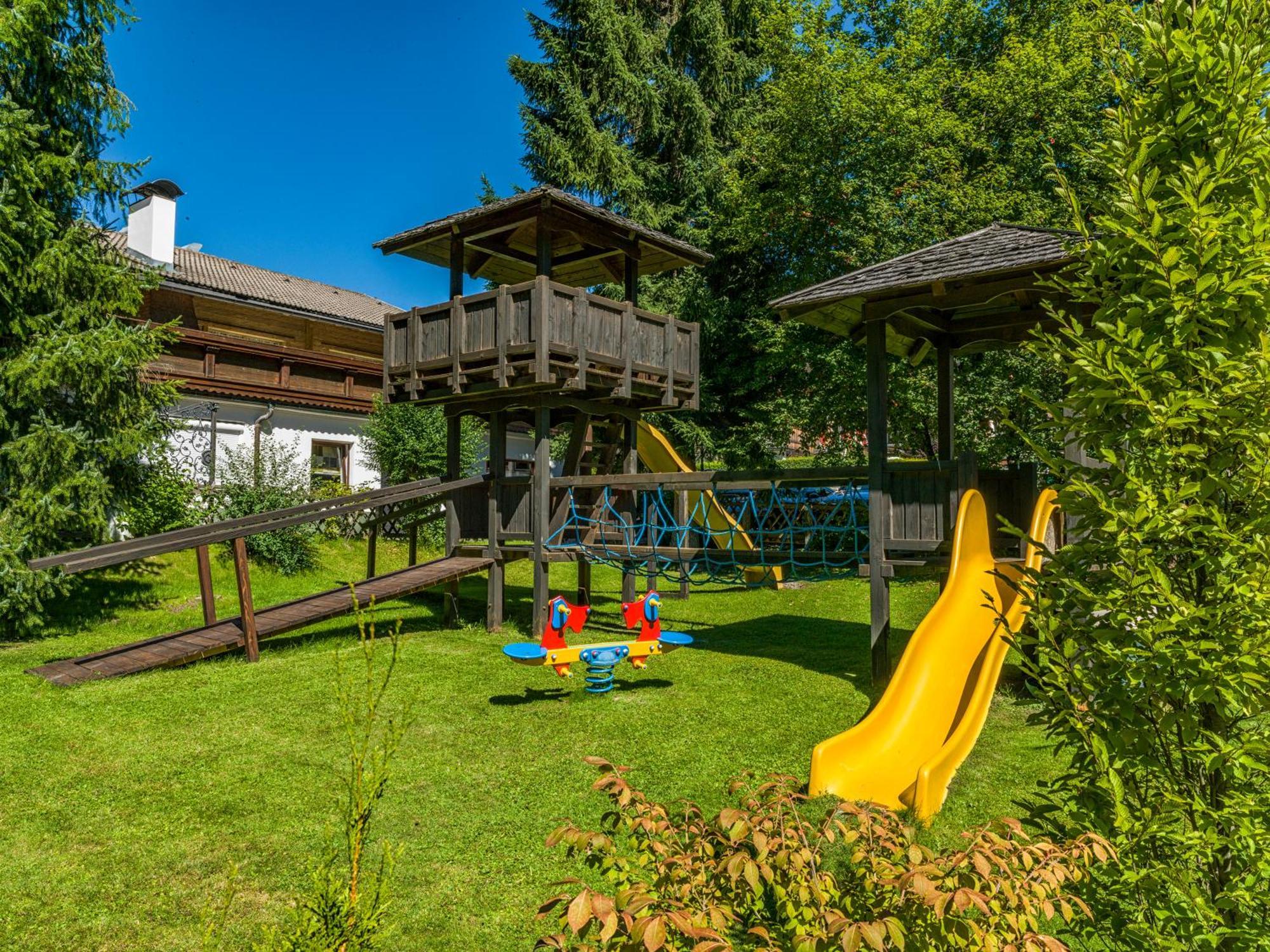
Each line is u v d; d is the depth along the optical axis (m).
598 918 2.19
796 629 12.37
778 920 3.12
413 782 5.97
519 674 9.25
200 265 22.64
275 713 7.60
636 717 7.57
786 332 20.61
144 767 6.23
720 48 25.20
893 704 6.50
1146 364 2.83
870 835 2.76
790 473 9.63
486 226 11.69
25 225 10.61
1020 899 2.35
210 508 16.03
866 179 18.83
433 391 11.80
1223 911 2.70
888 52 20.59
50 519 10.68
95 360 11.05
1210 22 3.08
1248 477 2.67
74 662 9.15
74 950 3.89
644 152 26.02
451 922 4.11
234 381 18.80
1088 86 18.34
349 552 17.88
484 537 12.99
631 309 11.62
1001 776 5.96
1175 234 2.84
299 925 2.85
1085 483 2.86
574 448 12.09
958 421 16.98
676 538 10.70
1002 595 7.83
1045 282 3.45
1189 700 2.66
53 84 11.48
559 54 24.31
